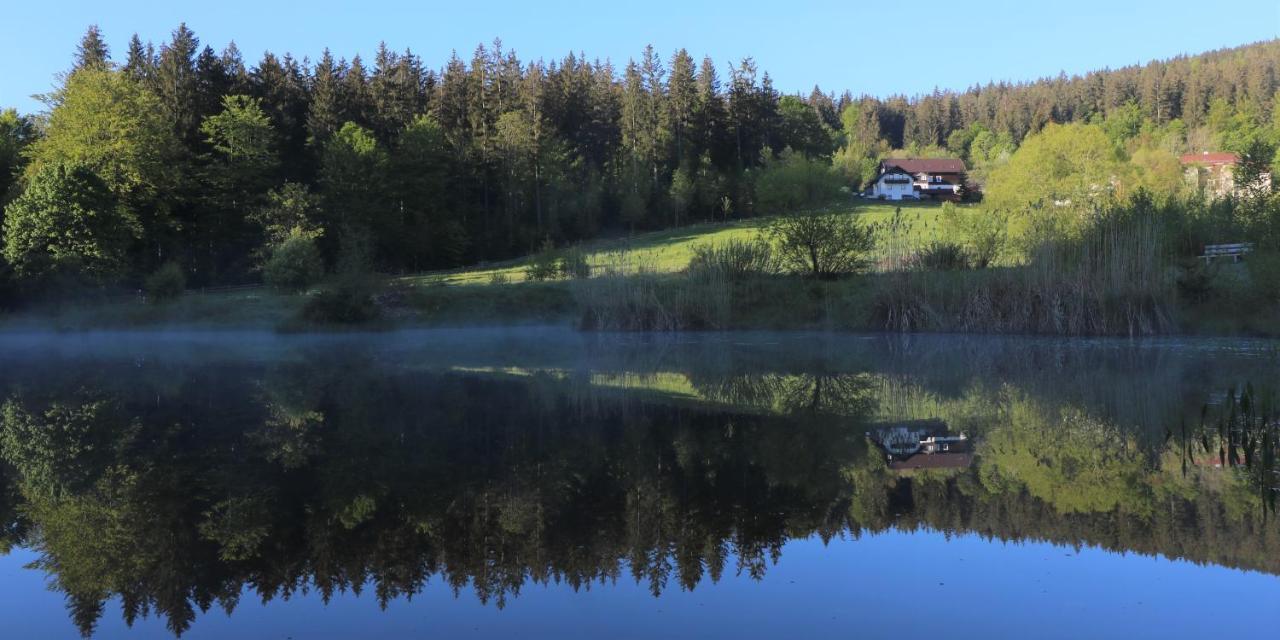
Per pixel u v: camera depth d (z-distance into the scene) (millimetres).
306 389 18500
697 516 8750
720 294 33281
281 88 68375
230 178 55156
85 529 8602
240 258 55469
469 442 12539
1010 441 12305
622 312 33812
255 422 14398
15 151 53781
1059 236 29688
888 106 174875
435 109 78125
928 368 21469
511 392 17703
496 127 75562
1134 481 9875
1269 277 25922
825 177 81188
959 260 32844
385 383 19375
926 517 8625
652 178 85250
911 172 108562
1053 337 27234
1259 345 23672
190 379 20750
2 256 39062
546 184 76562
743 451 11789
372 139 63594
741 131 97750
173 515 9016
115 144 47469
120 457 11812
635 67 100750
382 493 9750
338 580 7070
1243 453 11125
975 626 5938
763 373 20844
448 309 36938
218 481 10398
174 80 60188
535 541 8016
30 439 13203
